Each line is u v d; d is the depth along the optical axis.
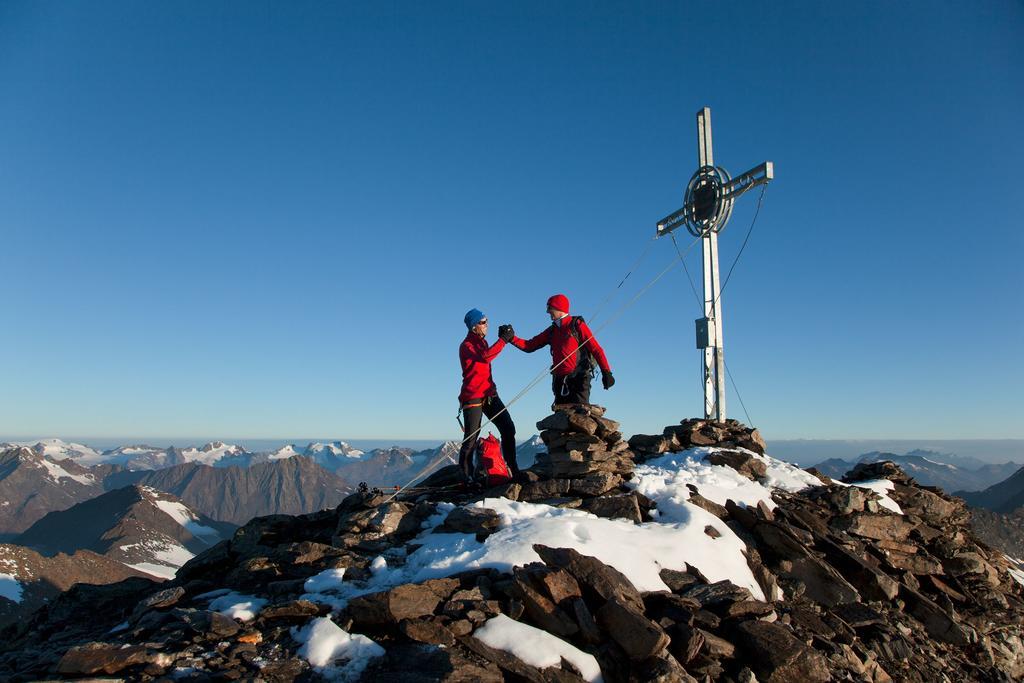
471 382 12.08
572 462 11.52
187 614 7.88
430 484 14.22
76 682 6.39
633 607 7.61
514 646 7.04
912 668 9.09
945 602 11.55
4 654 8.62
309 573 9.32
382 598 7.46
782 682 7.54
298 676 6.64
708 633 7.79
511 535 9.07
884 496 13.73
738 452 13.92
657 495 11.18
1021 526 172.25
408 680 6.44
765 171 15.95
